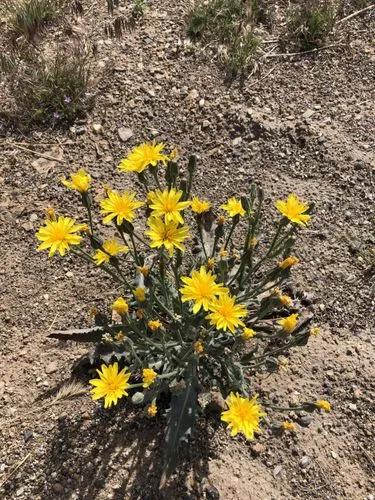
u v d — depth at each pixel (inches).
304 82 20.7
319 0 22.5
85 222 16.9
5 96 19.6
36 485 12.5
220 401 13.4
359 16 22.7
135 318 13.2
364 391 14.1
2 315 15.1
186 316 12.5
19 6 21.9
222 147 18.8
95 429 13.1
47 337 14.7
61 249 11.3
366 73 20.9
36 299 15.4
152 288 11.7
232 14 22.0
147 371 11.0
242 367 12.3
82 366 14.1
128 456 12.8
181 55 21.0
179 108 19.7
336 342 15.0
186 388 12.3
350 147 18.7
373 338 15.1
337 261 16.4
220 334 13.2
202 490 12.4
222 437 13.2
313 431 13.5
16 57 20.5
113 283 15.7
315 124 19.3
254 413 10.6
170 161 12.0
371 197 17.7
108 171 18.1
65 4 22.2
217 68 20.8
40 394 13.7
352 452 13.3
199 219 12.7
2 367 14.2
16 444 13.0
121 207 11.5
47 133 18.9
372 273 16.2
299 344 12.1
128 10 22.3
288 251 12.2
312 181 18.1
